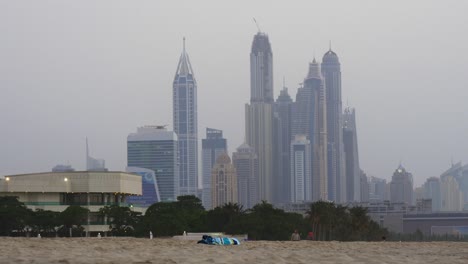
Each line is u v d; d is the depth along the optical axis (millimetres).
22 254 73688
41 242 110500
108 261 63500
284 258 73375
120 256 72688
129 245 107688
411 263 71000
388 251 105000
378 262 71125
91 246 99500
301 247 119250
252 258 71875
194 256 74875
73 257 68562
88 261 63062
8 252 78125
